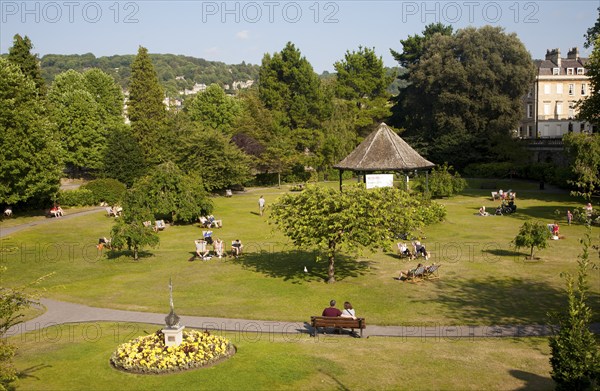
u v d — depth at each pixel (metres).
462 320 23.62
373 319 23.94
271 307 25.98
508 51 90.19
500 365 17.64
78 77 94.94
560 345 14.01
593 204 59.22
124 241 36.41
